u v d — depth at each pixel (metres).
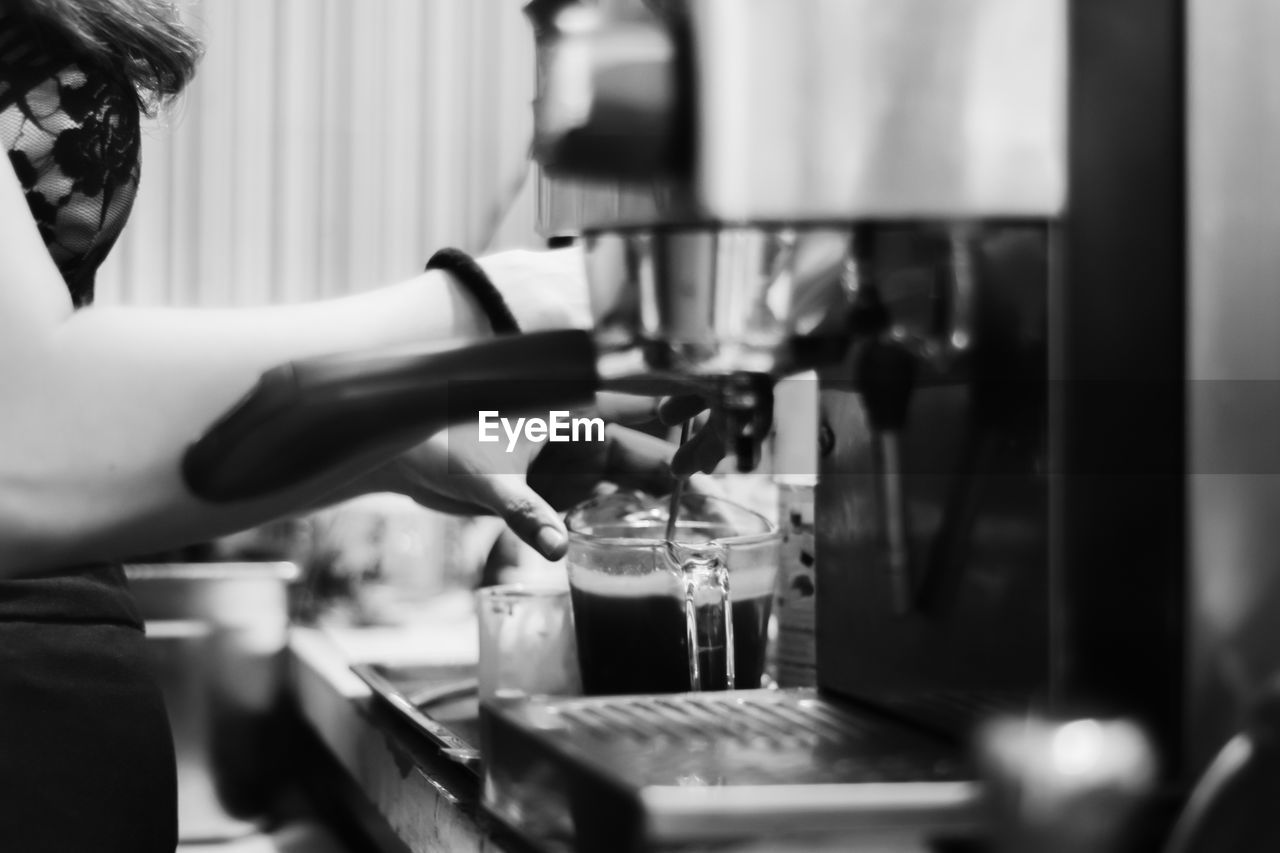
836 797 0.50
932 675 0.65
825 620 0.74
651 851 0.49
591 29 0.53
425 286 0.71
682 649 0.81
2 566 0.63
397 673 1.13
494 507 0.85
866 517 0.71
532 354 0.56
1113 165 0.55
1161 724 0.56
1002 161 0.54
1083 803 0.48
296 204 2.42
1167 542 0.56
